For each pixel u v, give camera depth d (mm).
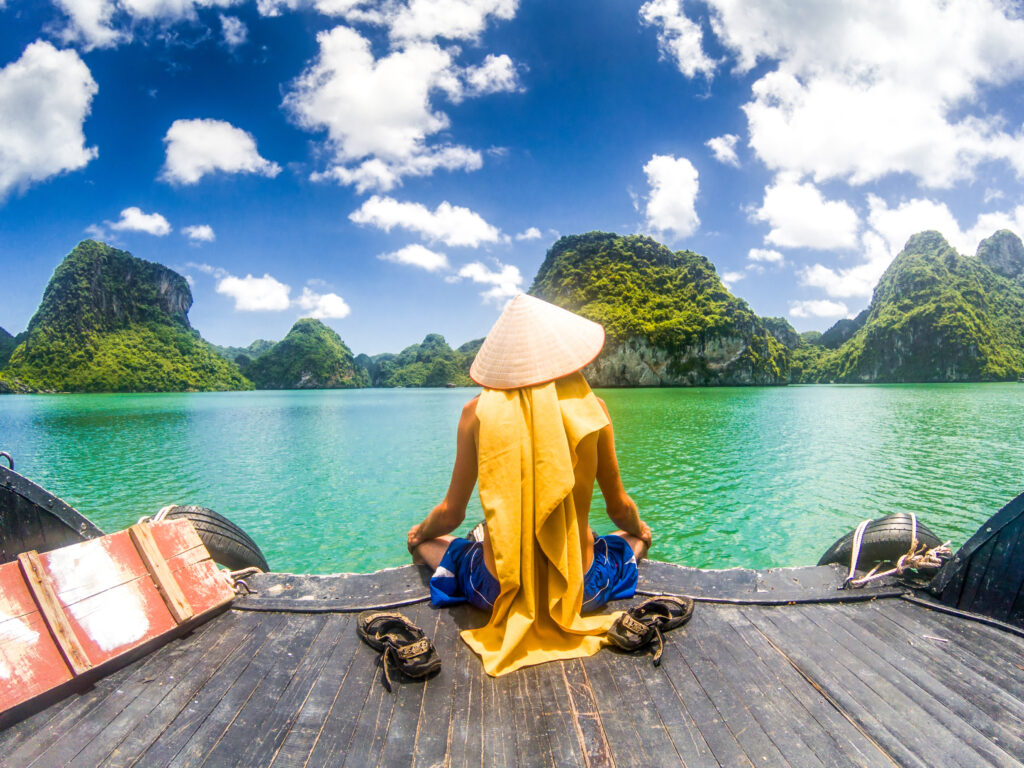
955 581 2604
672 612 2494
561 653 2162
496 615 2211
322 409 56031
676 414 35812
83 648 2062
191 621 2414
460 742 1718
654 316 153875
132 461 17891
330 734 1762
